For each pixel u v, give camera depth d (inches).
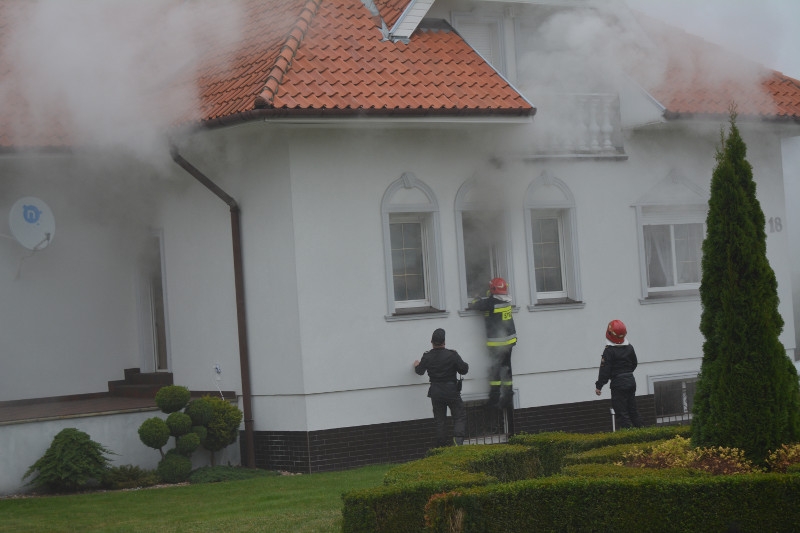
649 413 786.2
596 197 773.3
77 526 488.1
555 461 494.0
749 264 420.8
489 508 370.0
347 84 655.1
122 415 647.1
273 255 669.9
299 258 658.2
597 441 490.6
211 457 666.8
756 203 429.1
